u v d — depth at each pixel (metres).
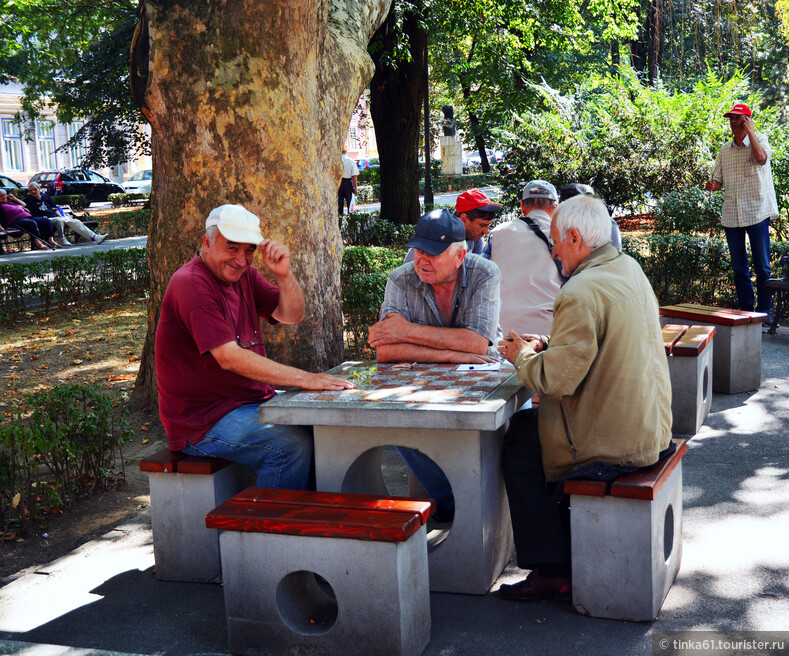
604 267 3.26
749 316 6.34
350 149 57.88
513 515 3.43
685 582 3.51
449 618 3.31
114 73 20.83
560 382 3.14
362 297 7.80
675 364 5.45
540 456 3.41
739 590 3.42
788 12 22.03
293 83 5.62
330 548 2.96
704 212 11.36
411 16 15.52
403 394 3.43
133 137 23.56
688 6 17.61
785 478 4.64
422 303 4.14
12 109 42.62
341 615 2.98
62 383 7.65
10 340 9.67
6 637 3.27
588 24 27.22
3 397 7.19
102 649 3.00
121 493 4.81
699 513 4.23
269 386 3.98
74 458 4.70
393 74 16.28
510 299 5.21
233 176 5.57
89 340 9.57
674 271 9.57
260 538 3.05
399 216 16.92
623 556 3.18
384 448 5.44
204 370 3.70
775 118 15.61
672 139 14.75
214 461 3.67
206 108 5.49
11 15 22.45
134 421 6.15
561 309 3.18
